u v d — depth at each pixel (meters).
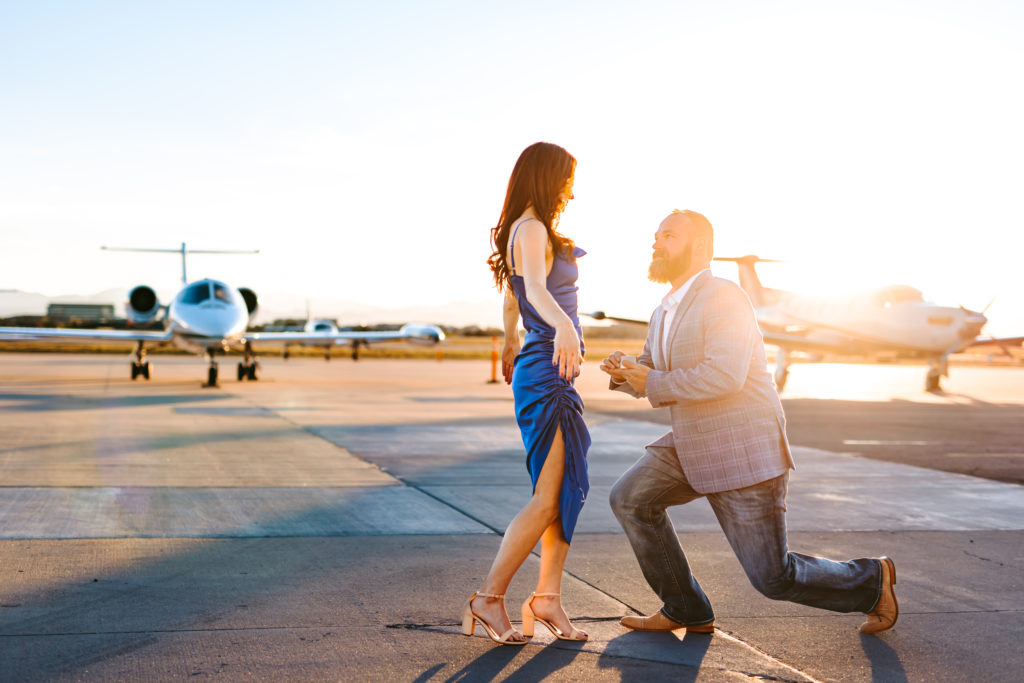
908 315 22.69
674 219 3.06
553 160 2.95
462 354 71.25
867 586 3.13
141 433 9.94
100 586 3.68
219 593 3.61
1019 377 39.78
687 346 2.97
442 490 6.48
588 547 4.68
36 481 6.41
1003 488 7.12
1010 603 3.72
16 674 2.63
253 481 6.70
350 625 3.22
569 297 3.03
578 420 3.02
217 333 19.55
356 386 21.62
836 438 11.13
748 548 3.00
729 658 2.95
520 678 2.70
